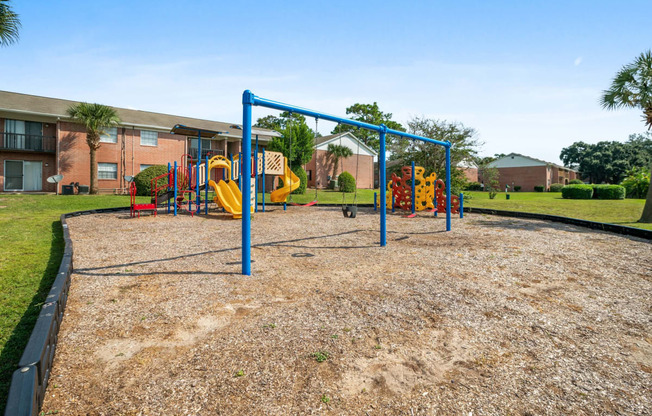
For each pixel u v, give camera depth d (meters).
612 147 55.72
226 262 5.23
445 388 2.12
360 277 4.46
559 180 54.56
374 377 2.23
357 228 9.09
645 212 10.36
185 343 2.67
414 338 2.77
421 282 4.24
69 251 4.71
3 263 4.69
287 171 14.27
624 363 2.43
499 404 1.97
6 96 21.17
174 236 7.55
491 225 9.70
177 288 3.96
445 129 17.78
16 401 1.58
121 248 6.16
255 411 1.89
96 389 2.08
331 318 3.14
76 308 3.34
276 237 7.59
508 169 51.62
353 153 36.00
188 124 25.70
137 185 19.34
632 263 5.21
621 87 11.02
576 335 2.86
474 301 3.60
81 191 20.83
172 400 1.98
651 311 3.38
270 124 46.31
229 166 12.81
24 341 2.53
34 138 21.06
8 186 20.56
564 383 2.18
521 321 3.12
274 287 4.03
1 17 9.67
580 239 7.24
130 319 3.10
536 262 5.27
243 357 2.46
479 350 2.60
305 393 2.05
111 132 22.42
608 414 1.90
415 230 8.76
